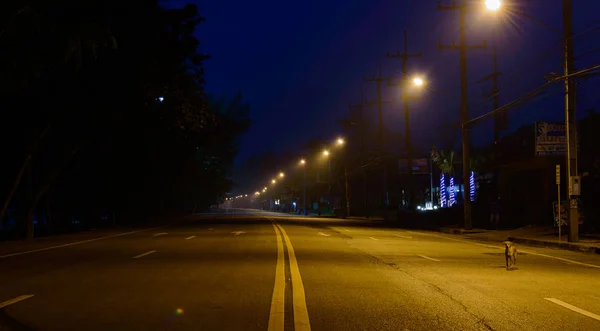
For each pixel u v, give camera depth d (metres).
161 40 27.41
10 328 7.51
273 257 16.78
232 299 9.61
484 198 50.09
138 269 13.69
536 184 43.97
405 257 17.36
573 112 24.03
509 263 15.31
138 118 32.72
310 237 26.91
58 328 7.51
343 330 7.45
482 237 30.95
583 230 28.77
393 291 10.59
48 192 36.09
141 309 8.74
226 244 22.06
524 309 8.95
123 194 47.69
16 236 28.84
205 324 7.76
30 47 18.77
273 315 8.34
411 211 54.84
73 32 19.55
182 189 74.00
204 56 30.75
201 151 78.00
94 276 12.41
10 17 17.27
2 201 30.84
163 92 30.86
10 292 10.25
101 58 25.11
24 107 25.53
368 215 72.12
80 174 38.78
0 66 18.47
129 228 39.72
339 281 11.83
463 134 35.91
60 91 25.44
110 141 35.72
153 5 25.88
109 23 21.95
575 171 23.98
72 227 41.56
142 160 45.41
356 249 20.11
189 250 19.22
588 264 16.28
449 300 9.69
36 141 26.83
